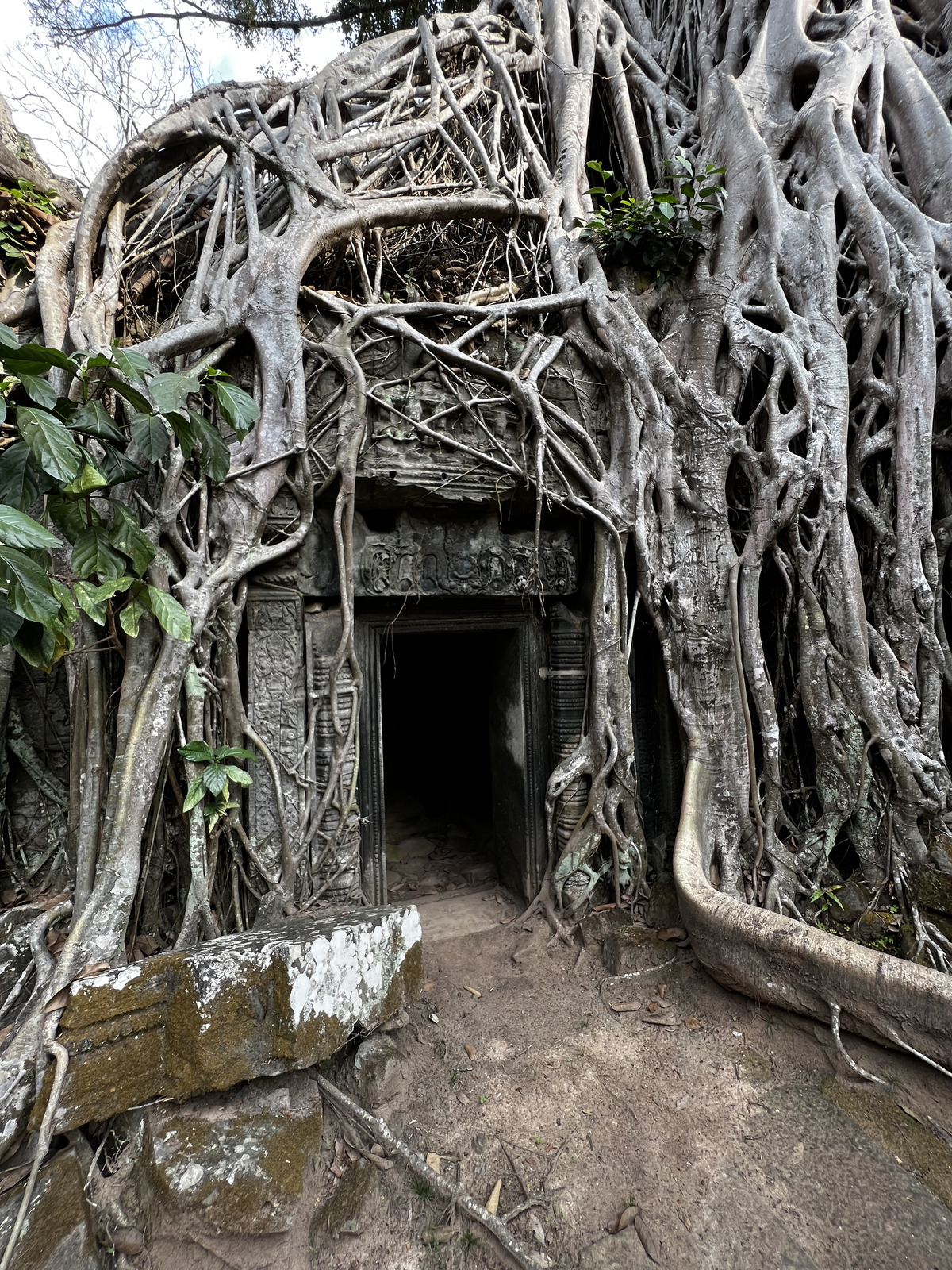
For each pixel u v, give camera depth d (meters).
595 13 5.71
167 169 4.09
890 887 4.01
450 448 3.85
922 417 4.46
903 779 4.07
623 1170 2.37
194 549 3.26
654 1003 3.36
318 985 2.53
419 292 4.53
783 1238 2.08
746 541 4.39
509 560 4.21
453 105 4.78
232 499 3.34
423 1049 3.04
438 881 5.27
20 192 4.09
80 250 3.72
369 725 4.10
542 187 4.90
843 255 4.92
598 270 4.49
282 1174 2.14
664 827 4.58
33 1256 1.82
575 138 5.09
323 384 3.65
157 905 3.24
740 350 4.48
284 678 3.54
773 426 4.29
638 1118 2.61
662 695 4.57
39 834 3.67
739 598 4.29
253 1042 2.40
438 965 3.82
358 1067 2.69
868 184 4.95
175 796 3.22
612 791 4.26
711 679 4.25
